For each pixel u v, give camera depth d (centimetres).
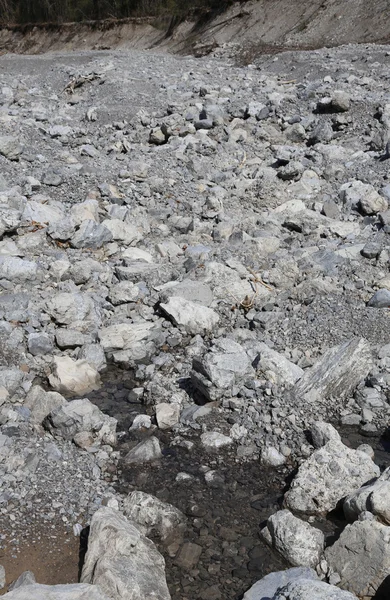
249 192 834
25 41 2942
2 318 595
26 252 683
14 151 873
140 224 747
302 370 530
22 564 386
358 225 743
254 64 1655
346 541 375
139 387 541
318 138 998
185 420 498
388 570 355
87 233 701
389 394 509
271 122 1100
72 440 472
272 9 2070
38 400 498
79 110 1279
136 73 1515
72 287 636
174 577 384
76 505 422
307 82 1301
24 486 430
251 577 384
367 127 1009
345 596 328
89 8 2823
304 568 370
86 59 1886
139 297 629
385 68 1317
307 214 755
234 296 627
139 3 2644
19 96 1434
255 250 691
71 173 845
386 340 563
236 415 496
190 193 827
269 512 425
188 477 450
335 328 578
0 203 726
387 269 653
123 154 964
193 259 680
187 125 1053
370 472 426
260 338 580
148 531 404
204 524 416
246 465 462
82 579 367
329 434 459
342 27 1834
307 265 659
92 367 551
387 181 823
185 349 570
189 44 2223
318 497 418
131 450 471
